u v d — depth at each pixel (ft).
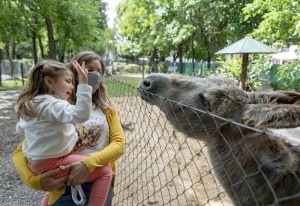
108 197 8.27
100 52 130.82
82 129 7.65
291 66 29.50
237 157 6.89
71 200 7.32
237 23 47.65
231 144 7.11
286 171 6.17
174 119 8.57
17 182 15.94
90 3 65.16
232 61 39.81
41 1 42.24
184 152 17.19
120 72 125.18
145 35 94.94
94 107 8.11
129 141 17.48
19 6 39.01
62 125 6.74
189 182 14.38
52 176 6.84
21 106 6.72
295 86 32.27
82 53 8.39
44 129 6.60
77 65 6.61
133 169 15.24
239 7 48.19
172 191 13.58
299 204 6.32
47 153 6.70
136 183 14.43
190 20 56.75
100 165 7.20
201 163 16.40
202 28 59.06
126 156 16.81
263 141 6.32
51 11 45.75
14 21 41.96
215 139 7.57
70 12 51.88
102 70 8.66
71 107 6.52
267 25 27.37
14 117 31.99
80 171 6.90
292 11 25.68
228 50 27.37
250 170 6.62
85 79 6.55
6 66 105.91
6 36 48.80
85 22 56.08
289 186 6.24
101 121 7.94
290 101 7.32
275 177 6.26
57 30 59.67
